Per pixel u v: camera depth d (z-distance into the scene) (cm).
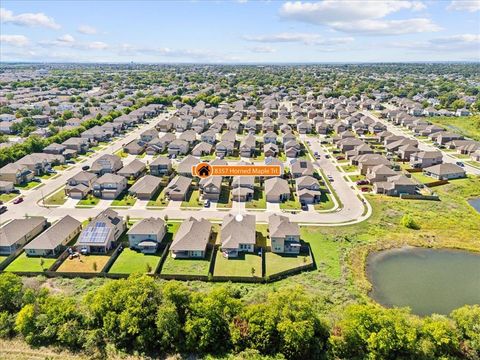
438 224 7994
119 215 8194
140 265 6319
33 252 6575
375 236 7462
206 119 17725
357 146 13225
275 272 6156
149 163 11906
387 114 19638
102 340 4688
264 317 4619
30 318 4650
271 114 19225
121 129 16562
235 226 6944
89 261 6412
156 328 4622
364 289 5772
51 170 11094
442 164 11088
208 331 4541
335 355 4497
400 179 9644
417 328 4519
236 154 13112
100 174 10600
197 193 9481
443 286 5959
